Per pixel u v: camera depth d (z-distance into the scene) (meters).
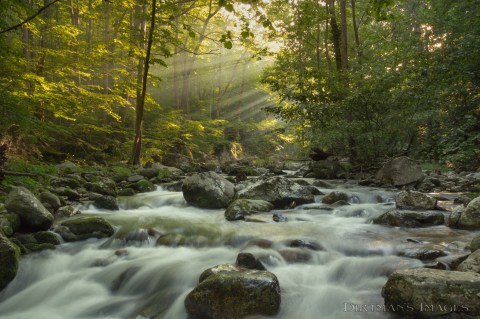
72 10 16.72
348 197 7.20
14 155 9.36
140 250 4.66
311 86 11.41
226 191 7.31
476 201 4.97
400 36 14.02
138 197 8.02
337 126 10.79
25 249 4.43
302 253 4.13
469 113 11.89
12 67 9.21
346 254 4.16
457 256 3.51
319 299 3.26
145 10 14.63
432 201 5.94
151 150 15.88
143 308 3.48
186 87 23.92
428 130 12.53
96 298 3.77
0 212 4.81
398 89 10.02
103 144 15.57
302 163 16.81
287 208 6.71
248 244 4.55
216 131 22.77
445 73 10.23
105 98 12.94
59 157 12.97
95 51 12.45
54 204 6.14
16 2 4.32
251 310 2.96
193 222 5.75
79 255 4.55
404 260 3.76
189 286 3.70
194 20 21.73
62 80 13.17
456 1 12.46
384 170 9.43
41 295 3.85
